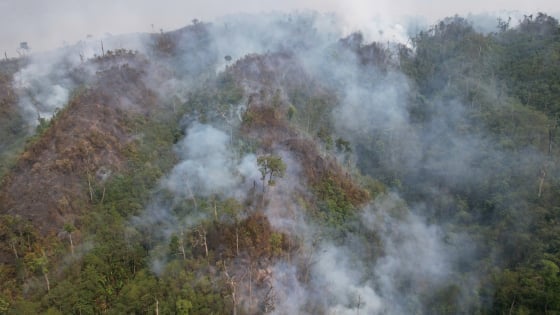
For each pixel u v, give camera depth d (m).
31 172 69.56
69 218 64.00
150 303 54.00
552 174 84.56
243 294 57.94
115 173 75.12
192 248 61.12
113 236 62.97
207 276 57.84
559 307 58.25
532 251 70.38
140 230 65.94
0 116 110.06
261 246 62.72
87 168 72.00
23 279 55.34
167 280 56.59
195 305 54.00
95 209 67.38
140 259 60.59
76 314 52.72
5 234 58.84
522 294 62.66
